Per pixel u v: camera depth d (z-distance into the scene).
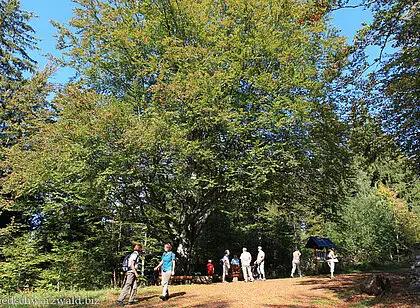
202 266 27.62
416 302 9.42
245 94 18.23
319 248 26.36
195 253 22.33
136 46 18.55
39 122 18.33
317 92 17.17
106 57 18.97
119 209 19.91
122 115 15.77
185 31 19.00
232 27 18.95
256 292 12.91
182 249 20.89
